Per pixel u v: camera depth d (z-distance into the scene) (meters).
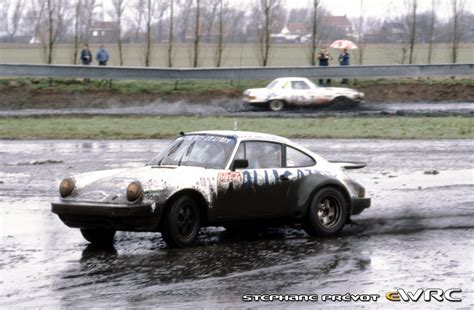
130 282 14.95
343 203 20.03
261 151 19.33
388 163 32.75
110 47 103.31
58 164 32.53
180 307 13.28
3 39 126.56
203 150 19.09
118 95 58.00
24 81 59.97
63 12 72.06
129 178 18.00
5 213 22.67
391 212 22.50
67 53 93.94
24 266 16.33
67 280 15.10
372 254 17.42
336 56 92.62
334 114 50.91
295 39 134.12
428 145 38.56
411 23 74.38
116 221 17.31
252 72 59.09
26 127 45.25
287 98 53.78
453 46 72.69
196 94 58.75
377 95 60.31
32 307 13.31
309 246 18.39
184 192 17.95
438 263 16.52
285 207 19.33
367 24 80.38
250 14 71.75
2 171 30.89
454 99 59.88
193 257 17.11
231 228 20.92
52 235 19.69
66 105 56.28
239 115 50.28
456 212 22.33
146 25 71.12
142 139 41.22
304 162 19.91
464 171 30.64
